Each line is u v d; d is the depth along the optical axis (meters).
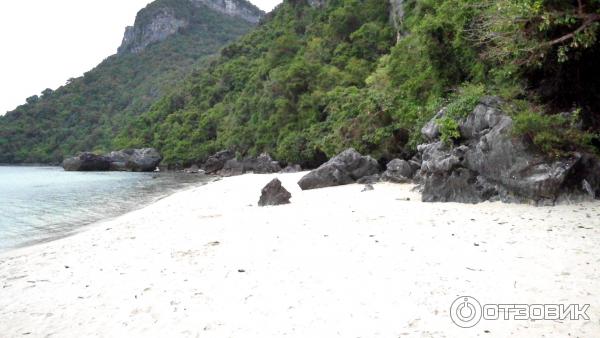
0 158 107.38
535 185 10.85
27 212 21.34
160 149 81.56
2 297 7.59
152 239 11.48
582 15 9.73
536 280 5.95
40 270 9.30
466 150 12.91
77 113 131.75
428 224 9.98
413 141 21.28
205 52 192.50
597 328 4.55
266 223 12.04
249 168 52.34
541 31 11.20
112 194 29.81
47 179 47.84
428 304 5.57
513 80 14.05
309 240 9.49
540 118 11.34
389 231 9.66
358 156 21.72
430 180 13.66
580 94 12.80
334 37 63.81
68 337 5.74
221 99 87.62
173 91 105.88
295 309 5.84
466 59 18.95
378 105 25.80
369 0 62.59
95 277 8.32
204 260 8.69
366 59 53.59
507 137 11.63
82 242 12.12
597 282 5.68
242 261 8.34
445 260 7.21
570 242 7.49
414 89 23.38
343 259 7.83
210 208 16.94
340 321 5.34
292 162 44.69
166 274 8.00
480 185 12.41
